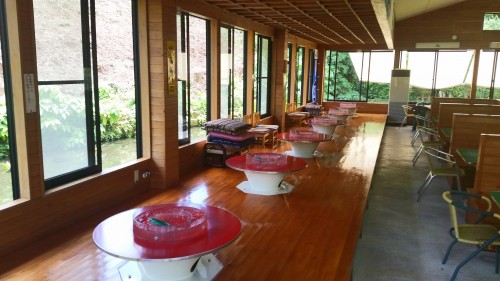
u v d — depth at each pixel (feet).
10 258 10.44
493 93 44.65
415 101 47.50
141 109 16.71
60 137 12.59
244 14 24.59
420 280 11.85
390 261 13.04
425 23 45.11
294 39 37.37
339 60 49.80
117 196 14.93
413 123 42.01
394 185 21.85
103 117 14.93
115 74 15.40
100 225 9.16
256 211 14.28
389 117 46.26
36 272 9.76
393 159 28.35
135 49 16.37
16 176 11.26
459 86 46.24
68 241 11.51
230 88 25.31
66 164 12.95
